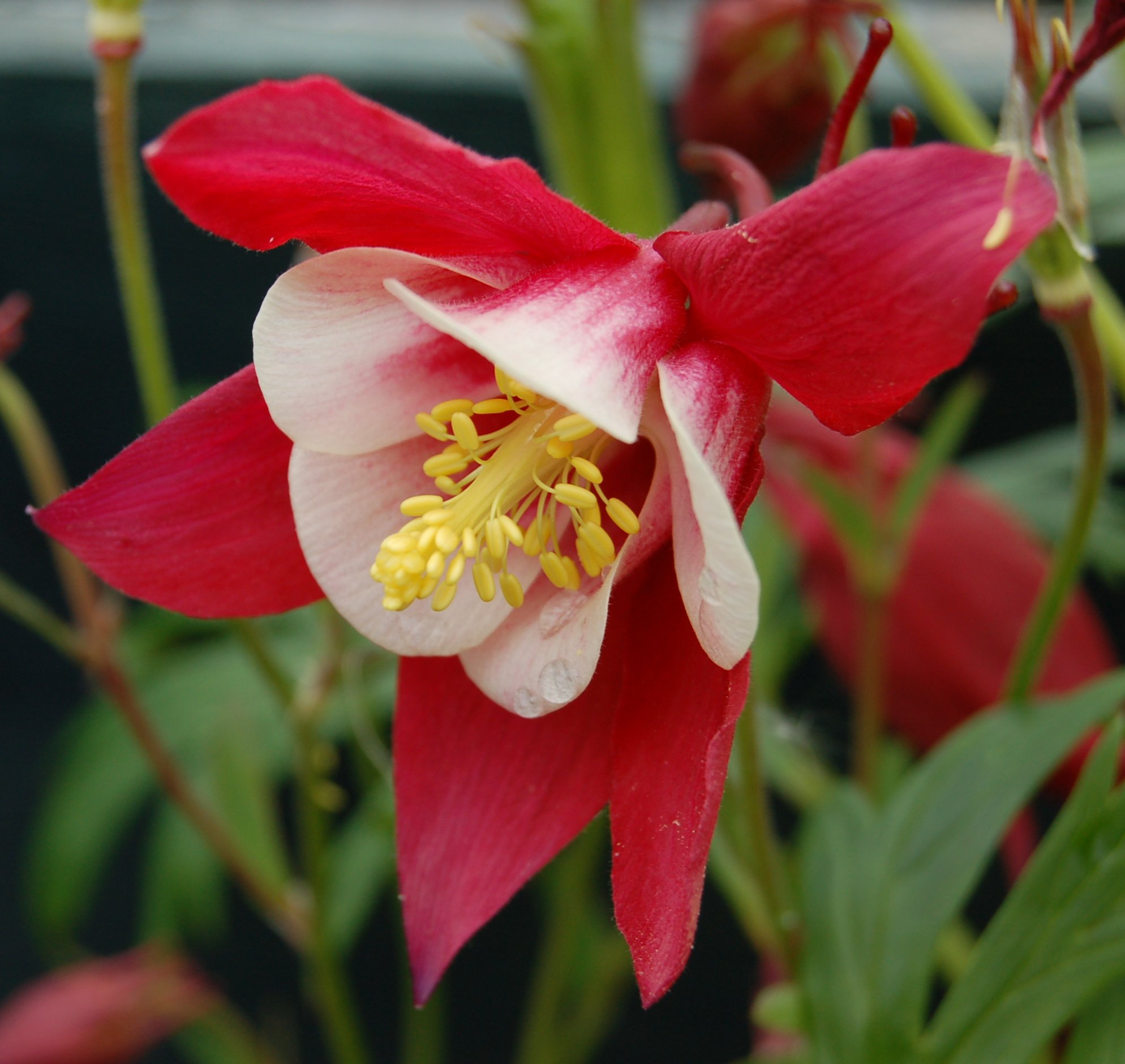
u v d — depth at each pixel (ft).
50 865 1.37
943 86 0.95
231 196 0.75
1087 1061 0.84
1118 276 1.15
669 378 0.75
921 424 1.37
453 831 0.79
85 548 0.78
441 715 0.80
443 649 0.79
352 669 0.97
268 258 1.40
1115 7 0.76
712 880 1.54
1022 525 1.07
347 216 0.76
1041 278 0.83
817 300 0.72
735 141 0.99
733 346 0.76
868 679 1.00
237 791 1.02
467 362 0.80
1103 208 0.99
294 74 1.31
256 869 1.01
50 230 1.44
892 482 1.03
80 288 1.47
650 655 0.78
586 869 1.21
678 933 0.72
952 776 0.88
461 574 0.79
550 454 0.80
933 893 0.87
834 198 0.71
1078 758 0.94
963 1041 0.85
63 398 1.53
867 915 0.87
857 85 0.75
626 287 0.76
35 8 1.43
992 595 1.01
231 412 0.78
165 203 1.38
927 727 1.02
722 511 0.72
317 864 0.98
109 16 0.90
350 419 0.78
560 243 0.77
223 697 1.35
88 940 1.74
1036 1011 0.84
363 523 0.79
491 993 1.69
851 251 0.71
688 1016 1.60
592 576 0.79
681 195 1.37
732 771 0.90
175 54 1.32
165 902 1.35
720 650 0.74
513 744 0.80
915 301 0.71
